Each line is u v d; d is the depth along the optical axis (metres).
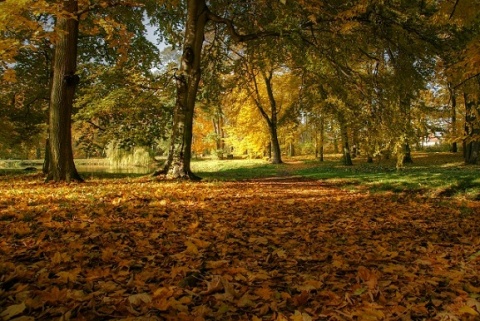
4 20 5.15
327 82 16.77
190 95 12.93
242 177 17.97
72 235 4.13
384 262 3.79
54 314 2.15
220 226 5.24
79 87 16.28
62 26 10.92
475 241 4.63
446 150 39.28
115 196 7.63
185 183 11.42
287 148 43.97
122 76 14.09
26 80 16.70
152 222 5.27
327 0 11.06
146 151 27.84
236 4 14.70
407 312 2.44
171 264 3.39
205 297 2.59
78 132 19.25
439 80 8.48
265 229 5.26
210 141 41.81
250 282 2.95
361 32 11.84
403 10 10.12
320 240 4.78
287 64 20.53
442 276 3.30
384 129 11.89
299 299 2.61
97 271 2.94
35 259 3.29
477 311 2.44
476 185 10.28
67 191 8.34
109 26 8.28
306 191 11.21
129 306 2.29
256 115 33.75
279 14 11.58
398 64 11.53
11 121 16.92
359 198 9.46
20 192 8.05
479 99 6.75
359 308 2.49
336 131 27.97
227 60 17.34
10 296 2.32
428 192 10.52
